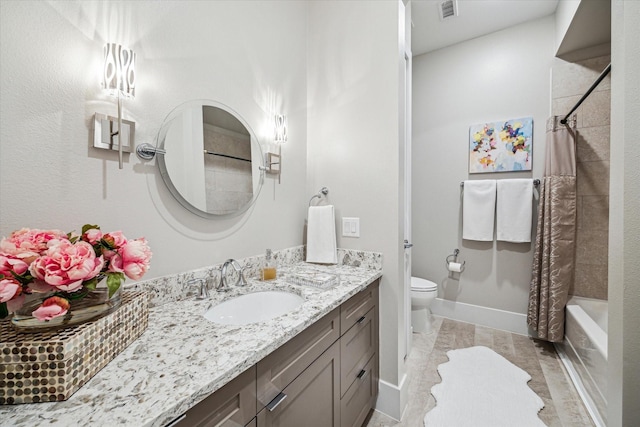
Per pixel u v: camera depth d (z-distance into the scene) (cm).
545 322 214
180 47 112
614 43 109
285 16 168
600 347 146
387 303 156
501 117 256
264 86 153
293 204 176
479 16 238
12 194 72
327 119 178
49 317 53
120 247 68
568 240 210
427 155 294
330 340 107
